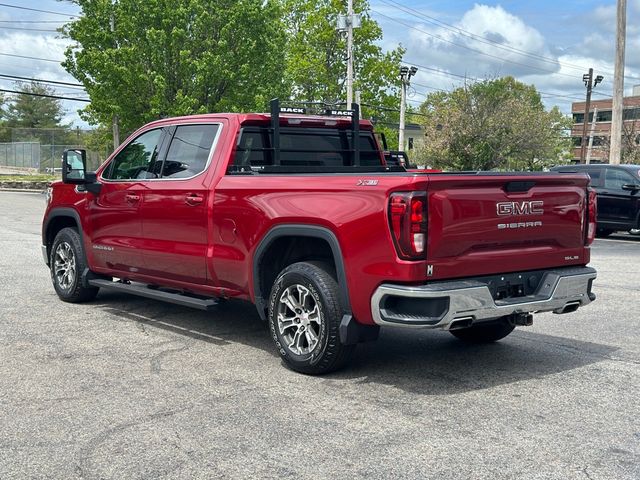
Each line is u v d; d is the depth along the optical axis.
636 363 5.87
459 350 6.27
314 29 48.47
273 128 6.41
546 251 5.51
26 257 11.80
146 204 6.81
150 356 5.90
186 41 30.44
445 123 38.72
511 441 4.14
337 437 4.17
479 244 5.07
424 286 4.77
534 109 42.75
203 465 3.76
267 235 5.61
